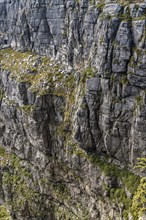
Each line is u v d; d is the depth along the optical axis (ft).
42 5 255.50
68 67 233.76
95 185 206.49
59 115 230.27
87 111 198.29
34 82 244.22
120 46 176.14
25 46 284.00
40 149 242.58
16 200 271.90
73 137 212.64
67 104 223.10
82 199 225.97
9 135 283.18
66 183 237.25
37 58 263.70
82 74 206.59
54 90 231.91
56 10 242.99
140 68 170.19
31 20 266.57
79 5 218.38
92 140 204.33
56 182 244.01
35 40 270.05
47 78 239.09
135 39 172.96
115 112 185.06
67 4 231.30
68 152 220.84
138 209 150.30
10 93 274.57
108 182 195.52
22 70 262.26
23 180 268.82
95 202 212.64
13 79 264.52
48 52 258.98
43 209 254.68
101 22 185.57
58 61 248.11
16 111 261.44
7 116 276.41
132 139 182.09
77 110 202.49
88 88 193.06
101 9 195.31
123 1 184.14
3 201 294.46
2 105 284.00
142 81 171.53
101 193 203.82
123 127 185.57
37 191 257.96
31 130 242.17
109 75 183.32
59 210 244.42
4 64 288.51
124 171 192.65
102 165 201.87
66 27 237.25
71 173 226.99
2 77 286.87
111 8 183.83
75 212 231.09
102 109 192.03
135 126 177.17
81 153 213.46
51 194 247.70
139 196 147.33
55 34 249.14
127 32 173.88
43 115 233.14
